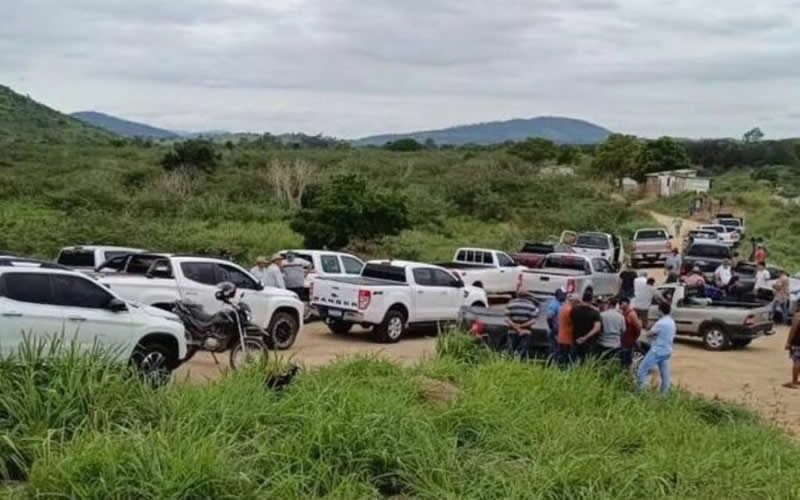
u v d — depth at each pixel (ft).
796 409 48.24
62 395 24.38
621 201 210.38
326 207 102.37
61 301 35.32
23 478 21.72
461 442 27.58
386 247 103.91
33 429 22.86
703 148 396.57
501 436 27.73
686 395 41.55
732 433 33.19
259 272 61.67
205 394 26.43
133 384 26.07
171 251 89.25
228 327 42.78
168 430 23.15
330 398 27.22
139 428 23.15
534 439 28.09
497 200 169.58
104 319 36.14
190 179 158.20
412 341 63.87
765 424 39.47
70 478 19.74
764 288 87.86
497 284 84.12
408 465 24.14
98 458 20.34
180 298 50.62
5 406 23.58
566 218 167.12
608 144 297.53
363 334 65.62
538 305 50.31
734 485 25.76
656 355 44.91
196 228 110.22
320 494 22.33
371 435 24.63
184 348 39.22
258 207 138.41
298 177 151.74
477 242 130.31
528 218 165.58
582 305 44.45
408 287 62.85
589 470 24.44
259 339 43.80
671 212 233.76
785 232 186.70
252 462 22.20
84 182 140.67
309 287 67.67
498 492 22.82
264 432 24.20
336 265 72.08
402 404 28.07
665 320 45.01
